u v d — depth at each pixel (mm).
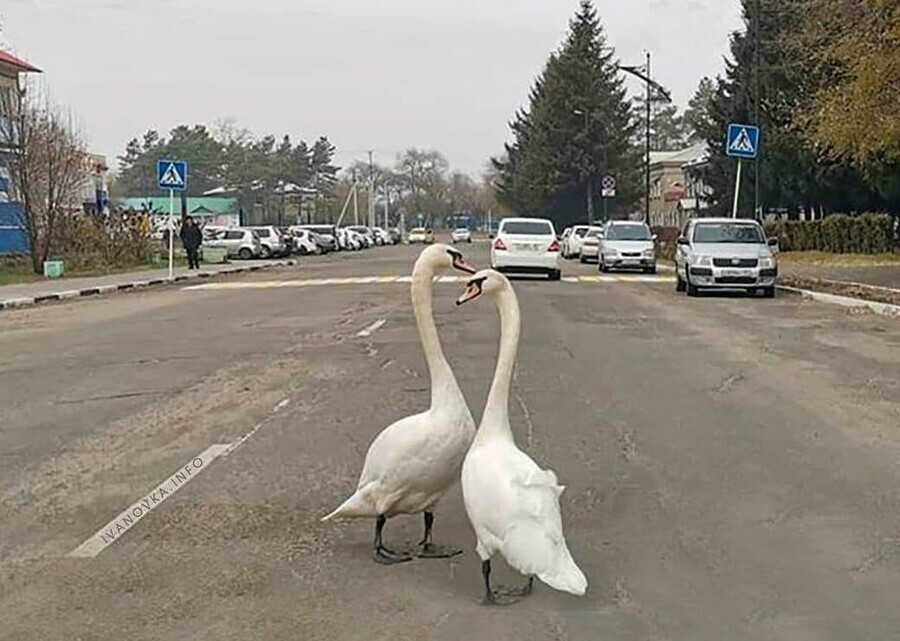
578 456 8297
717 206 52438
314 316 19844
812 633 4844
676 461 8117
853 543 6129
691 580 5547
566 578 4750
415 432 5676
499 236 30797
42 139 35281
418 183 131250
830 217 42094
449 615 5086
